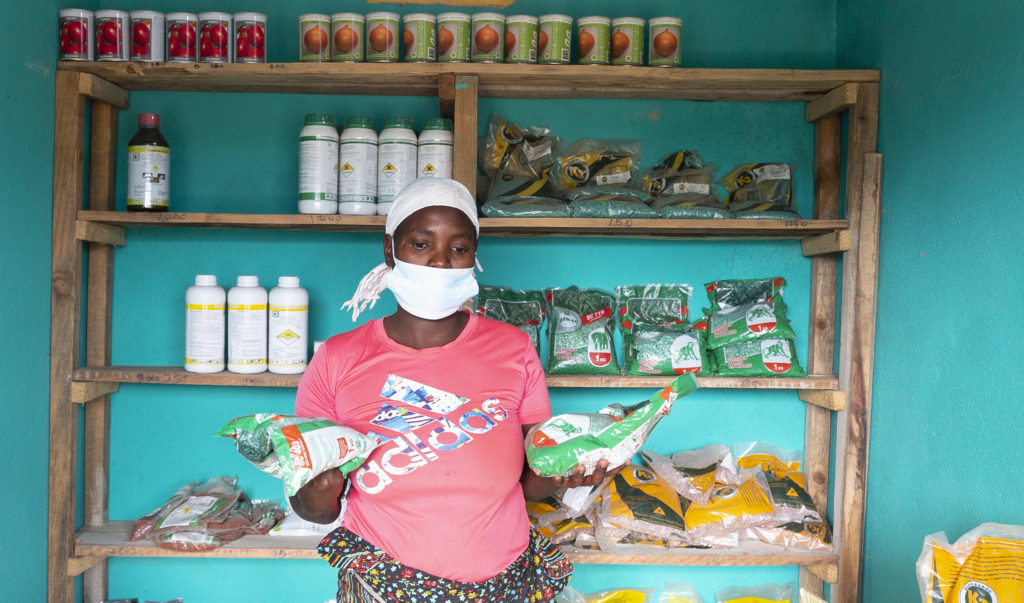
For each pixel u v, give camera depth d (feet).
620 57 6.56
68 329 6.50
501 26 6.48
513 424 4.26
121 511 7.33
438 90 6.99
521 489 4.44
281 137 7.24
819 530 6.77
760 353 6.91
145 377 6.52
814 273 7.31
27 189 6.02
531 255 7.35
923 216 5.76
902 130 6.09
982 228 5.01
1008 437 4.69
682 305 7.38
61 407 6.51
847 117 7.02
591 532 6.73
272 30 7.17
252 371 6.66
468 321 4.56
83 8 6.80
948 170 5.42
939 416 5.47
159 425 7.32
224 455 7.34
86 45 6.43
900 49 6.13
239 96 7.22
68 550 6.54
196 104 7.21
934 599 4.19
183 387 7.30
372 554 4.00
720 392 7.45
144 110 7.18
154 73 6.41
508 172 6.89
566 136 7.34
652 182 7.18
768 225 6.45
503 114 7.32
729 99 7.29
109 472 7.30
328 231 7.22
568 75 6.42
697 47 7.34
